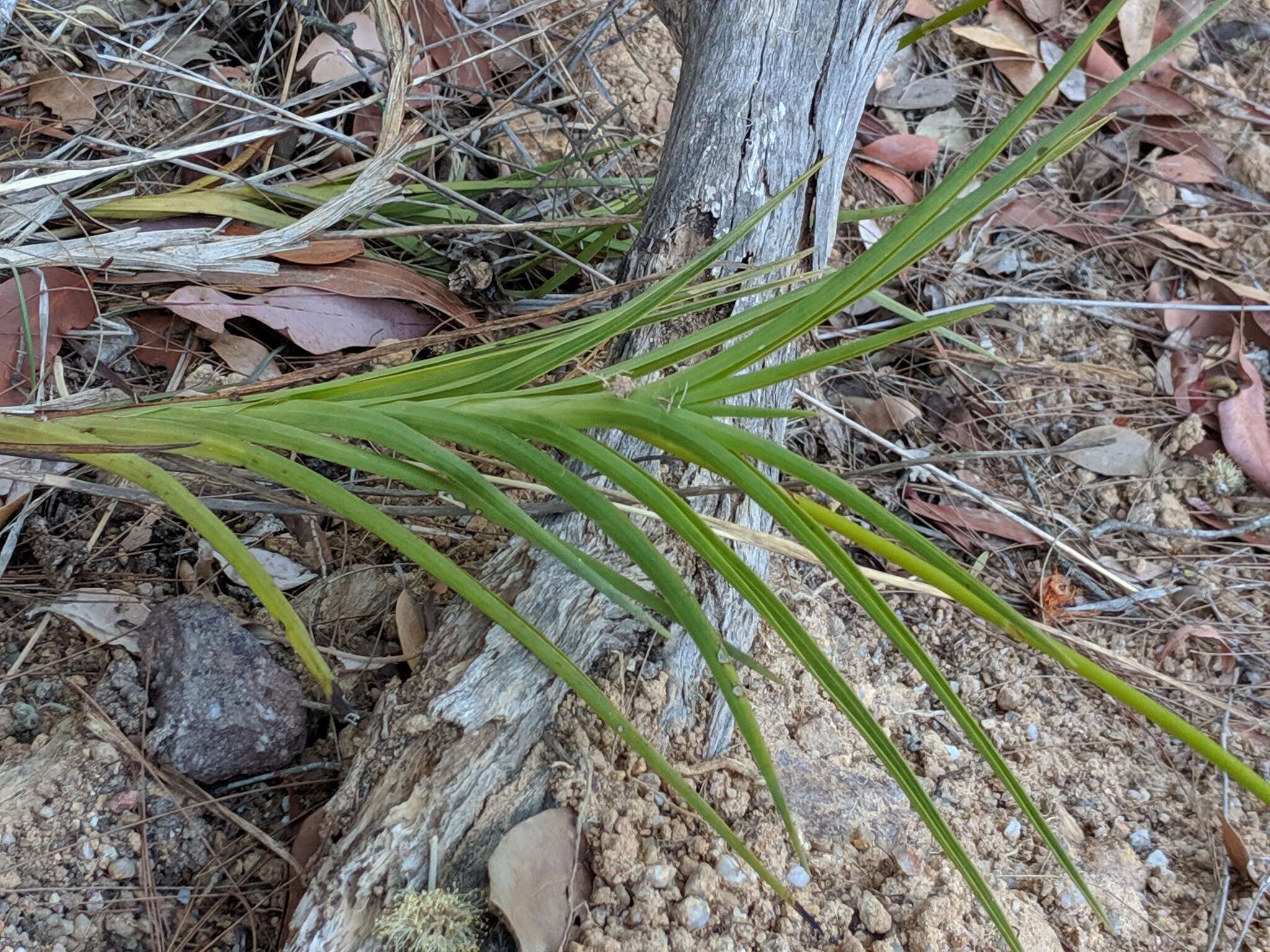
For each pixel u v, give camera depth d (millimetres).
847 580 218
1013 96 663
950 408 545
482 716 310
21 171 415
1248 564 509
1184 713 452
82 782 313
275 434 271
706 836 315
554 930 284
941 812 385
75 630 348
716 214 377
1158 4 660
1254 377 547
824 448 513
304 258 410
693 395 252
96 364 362
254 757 326
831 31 402
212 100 446
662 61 617
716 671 231
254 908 314
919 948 318
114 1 477
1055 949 339
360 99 491
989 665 460
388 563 396
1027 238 614
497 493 257
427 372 293
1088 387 562
